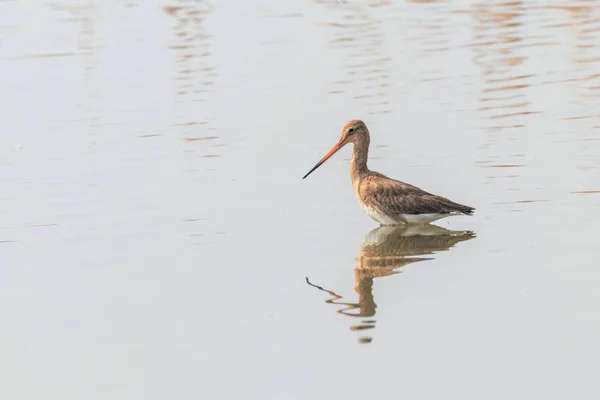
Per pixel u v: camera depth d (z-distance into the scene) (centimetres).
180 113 2291
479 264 1503
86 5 3244
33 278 1531
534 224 1631
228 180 1916
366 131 1755
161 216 1755
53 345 1327
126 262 1573
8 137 2209
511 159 1922
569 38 2706
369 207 1705
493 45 2688
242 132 2162
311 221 1717
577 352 1234
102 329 1362
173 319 1381
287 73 2528
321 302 1413
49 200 1856
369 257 1560
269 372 1239
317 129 2156
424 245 1605
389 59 2600
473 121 2147
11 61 2725
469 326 1316
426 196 1683
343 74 2500
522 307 1352
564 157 1908
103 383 1231
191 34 2897
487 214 1697
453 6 3111
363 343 1295
